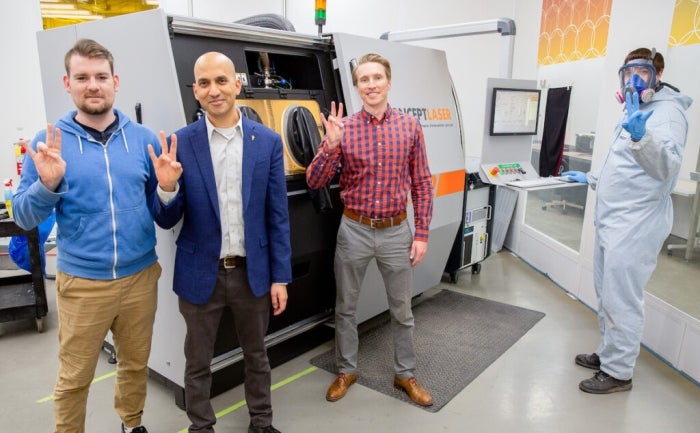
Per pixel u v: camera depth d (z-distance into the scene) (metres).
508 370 2.46
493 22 3.36
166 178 1.48
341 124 1.85
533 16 4.17
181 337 2.00
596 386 2.27
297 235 2.23
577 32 3.57
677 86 2.62
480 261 3.86
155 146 1.63
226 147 1.61
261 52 2.16
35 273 2.70
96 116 1.47
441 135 2.86
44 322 2.88
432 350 2.65
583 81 3.54
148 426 1.99
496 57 4.47
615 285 2.20
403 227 2.07
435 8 4.52
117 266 1.54
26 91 3.96
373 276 2.58
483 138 3.20
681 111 2.11
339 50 2.31
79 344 1.55
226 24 1.97
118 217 1.51
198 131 1.58
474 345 2.71
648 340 2.70
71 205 1.46
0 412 2.07
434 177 2.76
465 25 3.46
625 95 2.00
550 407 2.17
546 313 3.17
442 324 2.98
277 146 1.68
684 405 2.19
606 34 3.26
